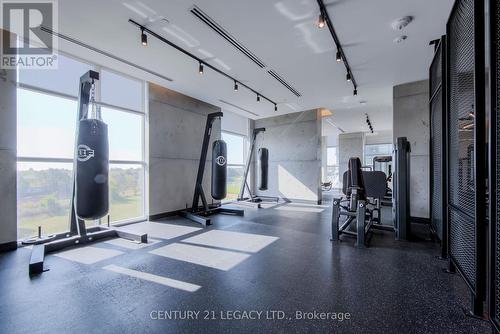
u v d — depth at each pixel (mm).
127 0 2736
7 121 3414
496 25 1342
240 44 3730
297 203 8047
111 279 2516
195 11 2941
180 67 4551
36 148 3793
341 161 13234
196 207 5859
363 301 2088
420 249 3443
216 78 5117
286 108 7723
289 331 1699
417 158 5270
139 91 5320
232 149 8562
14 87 3484
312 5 2824
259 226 4844
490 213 1388
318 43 3691
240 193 8305
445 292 2230
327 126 11086
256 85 5555
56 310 1966
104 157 3215
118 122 4941
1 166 3357
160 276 2590
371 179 4867
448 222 2604
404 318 1842
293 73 4840
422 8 2871
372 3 2785
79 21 3139
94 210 3119
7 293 2230
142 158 5418
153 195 5445
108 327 1753
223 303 2068
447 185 2590
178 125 6090
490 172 1383
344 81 5285
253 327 1750
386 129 12148
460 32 2123
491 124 1374
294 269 2768
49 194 3994
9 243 3404
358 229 3557
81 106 3424
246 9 2902
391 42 3656
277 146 8703
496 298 1362
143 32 3309
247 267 2826
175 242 3787
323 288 2322
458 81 2223
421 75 4961
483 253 1716
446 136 2604
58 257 3141
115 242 3783
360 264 2906
